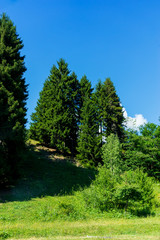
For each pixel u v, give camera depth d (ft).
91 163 101.86
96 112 121.90
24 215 41.01
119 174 56.34
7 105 62.85
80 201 52.47
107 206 47.16
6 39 73.61
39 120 135.03
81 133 108.68
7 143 63.41
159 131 104.94
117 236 28.78
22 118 64.23
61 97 112.68
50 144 114.73
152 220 40.01
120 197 45.91
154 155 99.91
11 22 77.20
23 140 64.90
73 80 121.08
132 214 44.78
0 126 60.18
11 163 63.21
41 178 74.84
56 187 67.46
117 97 135.23
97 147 103.55
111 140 68.08
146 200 52.08
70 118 109.70
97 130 111.96
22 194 57.52
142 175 56.39
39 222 37.40
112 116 125.29
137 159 99.55
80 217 40.88
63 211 42.22
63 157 106.52
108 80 140.67
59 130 104.83
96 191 49.34
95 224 36.17
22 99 71.05
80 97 133.90
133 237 27.84
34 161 91.56
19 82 70.38
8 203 48.98
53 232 31.07
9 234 29.07
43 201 52.03
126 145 111.24
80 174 86.48
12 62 70.74
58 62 125.29
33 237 28.30
